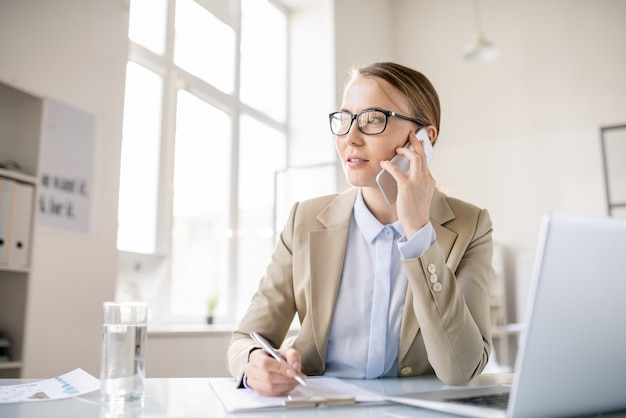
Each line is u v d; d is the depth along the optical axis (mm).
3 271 2109
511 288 5172
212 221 3975
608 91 5082
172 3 3662
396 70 1158
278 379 784
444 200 1220
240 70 4320
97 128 2771
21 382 957
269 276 1232
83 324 2613
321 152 4703
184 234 3742
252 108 4418
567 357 588
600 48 5168
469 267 1135
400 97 1131
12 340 2051
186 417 674
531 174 5266
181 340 2922
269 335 1160
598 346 603
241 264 4199
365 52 5316
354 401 749
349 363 1128
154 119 3504
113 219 2826
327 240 1188
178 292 3664
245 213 4293
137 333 777
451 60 5738
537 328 567
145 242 3379
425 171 997
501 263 5098
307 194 4691
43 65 2520
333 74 4754
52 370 2445
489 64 5582
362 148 1111
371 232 1159
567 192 5102
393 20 6027
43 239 2469
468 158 5531
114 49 2896
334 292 1142
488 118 5512
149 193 3428
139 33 3432
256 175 4457
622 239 604
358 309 1140
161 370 2801
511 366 4922
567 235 568
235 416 678
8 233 1997
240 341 1021
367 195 1172
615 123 5008
